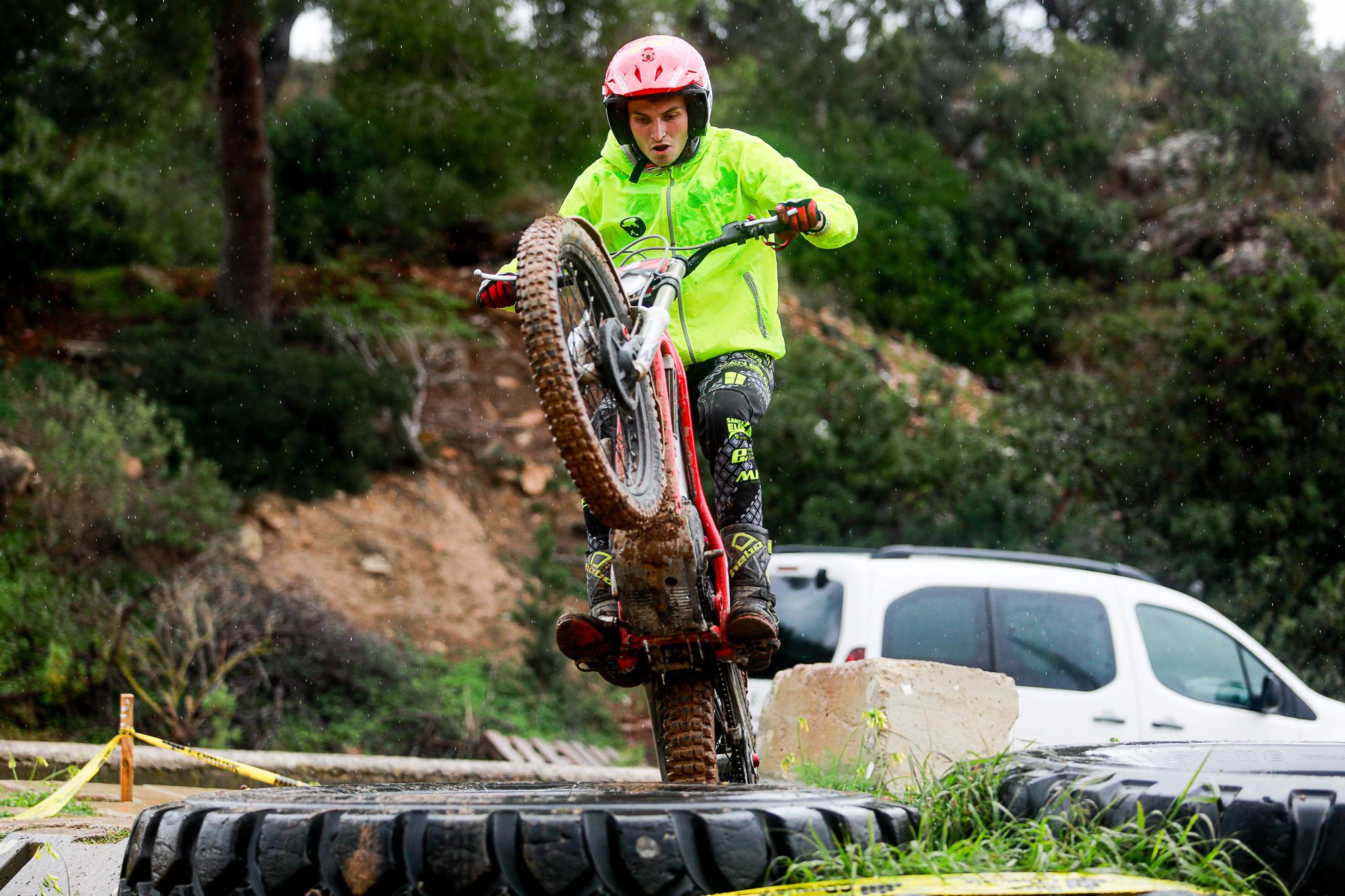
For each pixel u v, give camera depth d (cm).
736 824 391
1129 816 462
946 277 4506
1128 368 2895
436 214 3350
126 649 1756
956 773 521
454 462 2780
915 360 3966
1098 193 5169
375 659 2052
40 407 2128
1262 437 2519
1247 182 4756
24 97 2644
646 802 399
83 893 574
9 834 644
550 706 2186
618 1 2725
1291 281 2736
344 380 2584
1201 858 422
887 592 1248
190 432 2362
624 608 541
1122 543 2453
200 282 2962
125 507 2039
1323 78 5050
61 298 2712
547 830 374
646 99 605
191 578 1995
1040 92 5597
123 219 2950
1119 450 2628
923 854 405
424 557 2475
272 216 3152
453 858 371
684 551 521
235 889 390
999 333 4284
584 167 2762
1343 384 2533
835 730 968
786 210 570
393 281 3297
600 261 521
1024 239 4694
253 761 1198
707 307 616
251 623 1967
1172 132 5344
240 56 2631
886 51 5431
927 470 2530
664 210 619
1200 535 2436
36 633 1736
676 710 599
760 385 610
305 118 3475
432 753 1952
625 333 527
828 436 2558
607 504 471
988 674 953
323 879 378
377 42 2645
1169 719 1263
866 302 4197
